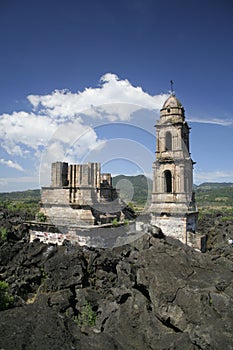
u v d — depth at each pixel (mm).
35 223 39844
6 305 22078
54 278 28688
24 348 11117
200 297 18641
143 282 22609
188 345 16016
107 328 19859
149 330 18594
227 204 150750
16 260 34344
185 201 46344
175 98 51000
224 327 16250
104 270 30891
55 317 13109
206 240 51750
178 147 48312
